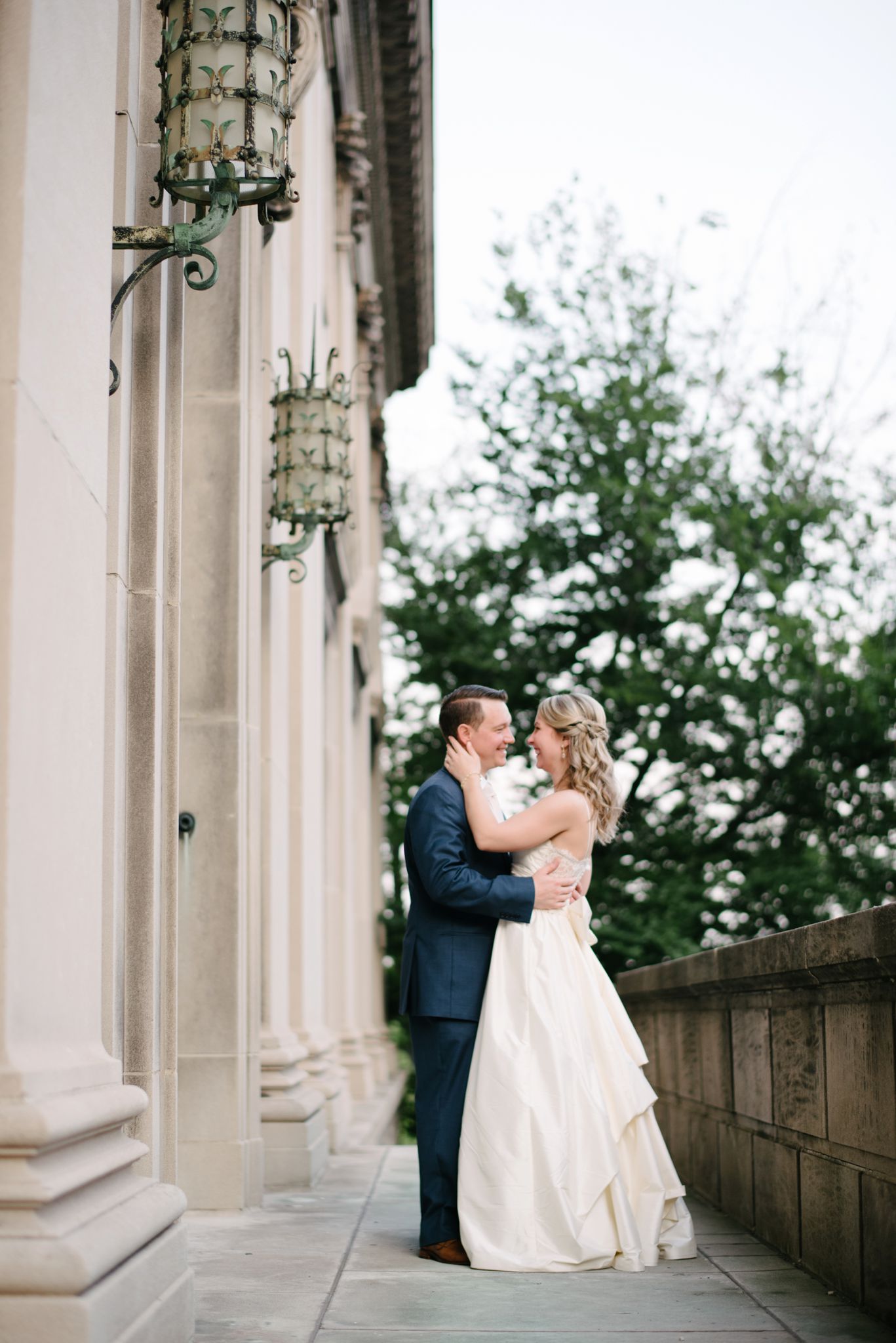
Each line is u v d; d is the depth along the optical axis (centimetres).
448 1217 497
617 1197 485
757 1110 557
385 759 2650
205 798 633
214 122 461
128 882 474
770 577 2027
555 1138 484
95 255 359
